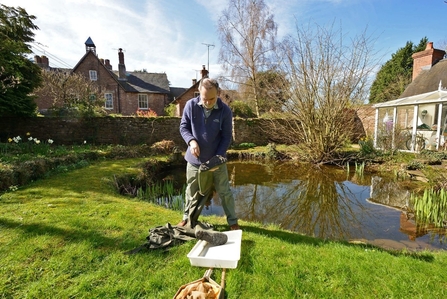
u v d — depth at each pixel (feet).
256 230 8.43
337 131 26.35
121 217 8.77
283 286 5.07
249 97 53.21
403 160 22.89
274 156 30.50
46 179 14.58
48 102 52.24
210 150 7.39
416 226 11.52
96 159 22.54
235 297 4.74
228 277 5.30
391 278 5.39
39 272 5.34
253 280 5.27
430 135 26.78
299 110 27.20
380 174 22.50
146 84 68.08
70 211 9.16
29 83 27.07
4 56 22.74
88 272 5.42
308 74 25.71
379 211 13.65
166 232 7.18
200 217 9.82
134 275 5.33
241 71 51.88
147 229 7.83
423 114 29.63
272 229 8.81
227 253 5.89
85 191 12.18
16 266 5.50
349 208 14.26
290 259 6.14
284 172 23.95
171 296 4.74
